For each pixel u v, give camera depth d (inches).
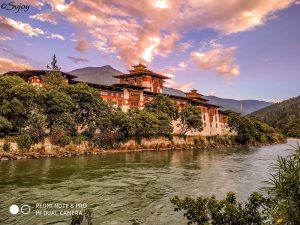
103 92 3412.9
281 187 382.9
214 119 5191.9
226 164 1975.9
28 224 706.8
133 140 3115.2
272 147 4382.4
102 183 1232.8
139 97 3796.8
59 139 2372.0
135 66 4977.9
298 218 353.1
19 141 2134.6
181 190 1115.3
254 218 493.7
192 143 3914.9
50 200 940.0
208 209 529.0
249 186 1194.0
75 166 1736.0
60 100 2475.4
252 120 6176.2
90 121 2802.7
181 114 3988.7
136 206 884.0
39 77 2992.1
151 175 1461.6
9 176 1350.9
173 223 728.3
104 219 757.9
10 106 2144.4
